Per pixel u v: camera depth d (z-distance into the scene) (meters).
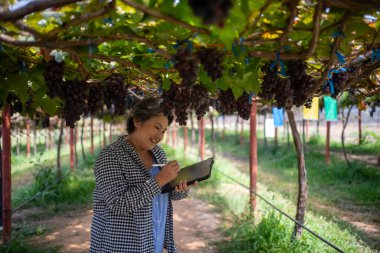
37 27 2.02
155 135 2.73
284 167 13.81
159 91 2.95
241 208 8.04
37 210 8.49
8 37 1.98
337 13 1.94
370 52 2.76
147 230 2.64
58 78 2.26
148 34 2.17
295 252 5.30
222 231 6.88
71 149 12.38
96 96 3.02
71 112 2.52
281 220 6.36
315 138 19.55
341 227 6.92
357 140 19.19
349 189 10.16
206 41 1.99
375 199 8.94
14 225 7.29
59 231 7.03
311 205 8.63
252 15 1.82
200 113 3.33
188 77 2.05
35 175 10.34
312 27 2.04
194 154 16.38
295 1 1.79
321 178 11.58
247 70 2.50
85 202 9.08
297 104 2.54
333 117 6.64
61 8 1.84
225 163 13.87
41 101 3.04
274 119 6.55
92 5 1.82
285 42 2.09
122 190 2.56
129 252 2.57
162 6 1.73
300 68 2.32
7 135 6.30
